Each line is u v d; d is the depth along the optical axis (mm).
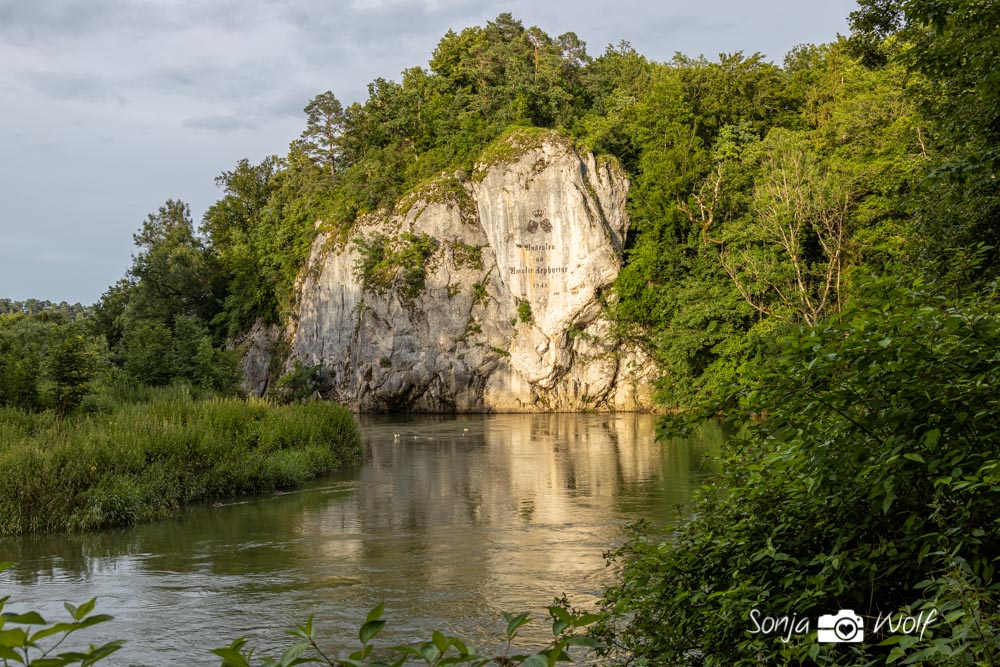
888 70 45906
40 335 55812
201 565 15594
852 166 48125
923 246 18406
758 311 56125
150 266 92312
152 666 10188
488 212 73750
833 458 5547
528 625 11445
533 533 18141
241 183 102812
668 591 6570
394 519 20219
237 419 29500
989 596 4516
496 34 92812
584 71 91562
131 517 19984
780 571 5953
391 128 86688
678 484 25094
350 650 10609
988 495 5016
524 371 72062
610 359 70500
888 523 5672
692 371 60469
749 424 6230
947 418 5090
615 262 69500
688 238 64438
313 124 93812
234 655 2760
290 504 22656
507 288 72938
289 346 87125
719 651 5836
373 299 76312
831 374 5480
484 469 30359
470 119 81438
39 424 25812
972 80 14320
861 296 6012
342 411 36594
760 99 69625
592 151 73000
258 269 92688
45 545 17562
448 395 74688
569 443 40906
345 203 84125
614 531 18109
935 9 12000
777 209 50219
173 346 43156
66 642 11031
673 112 66000
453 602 12773
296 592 13586
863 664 4773
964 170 10883
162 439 23797
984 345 5090
